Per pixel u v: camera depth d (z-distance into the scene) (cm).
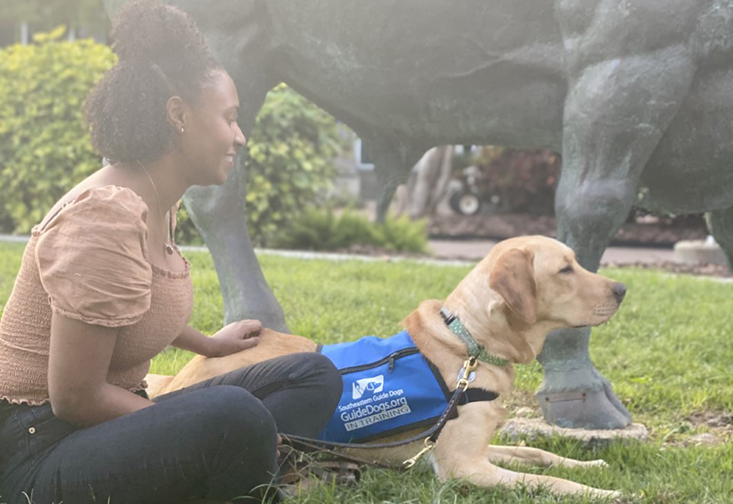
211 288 665
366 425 303
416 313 324
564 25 340
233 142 247
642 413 435
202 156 242
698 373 503
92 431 233
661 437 390
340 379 281
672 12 322
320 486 273
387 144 415
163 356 452
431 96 373
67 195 233
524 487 295
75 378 222
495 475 299
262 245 1164
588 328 386
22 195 1106
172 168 242
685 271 1119
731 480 315
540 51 350
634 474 328
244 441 237
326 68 387
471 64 360
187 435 232
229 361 311
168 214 259
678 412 437
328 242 1180
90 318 218
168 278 245
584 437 367
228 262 409
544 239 324
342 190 1997
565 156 354
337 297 678
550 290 316
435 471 305
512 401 435
